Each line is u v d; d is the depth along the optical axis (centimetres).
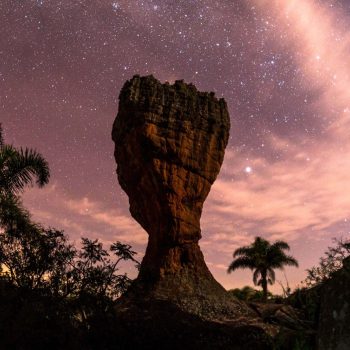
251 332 2133
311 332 1095
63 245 1336
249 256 4669
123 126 3244
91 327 1388
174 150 3042
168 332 1944
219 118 3309
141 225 3253
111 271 1378
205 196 3158
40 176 1798
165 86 3259
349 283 383
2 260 1255
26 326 1062
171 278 2814
